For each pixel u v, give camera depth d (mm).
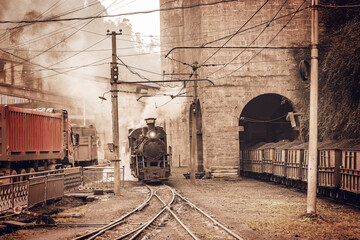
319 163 17531
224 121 31562
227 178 29281
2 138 15195
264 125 41969
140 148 25453
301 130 30250
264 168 26719
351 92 21219
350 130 20531
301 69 13078
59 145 20906
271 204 15539
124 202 16609
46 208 13648
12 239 9227
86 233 9742
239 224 11461
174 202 16281
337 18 25969
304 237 9594
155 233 10141
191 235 9461
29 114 17281
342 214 13000
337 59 22094
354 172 14586
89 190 20031
